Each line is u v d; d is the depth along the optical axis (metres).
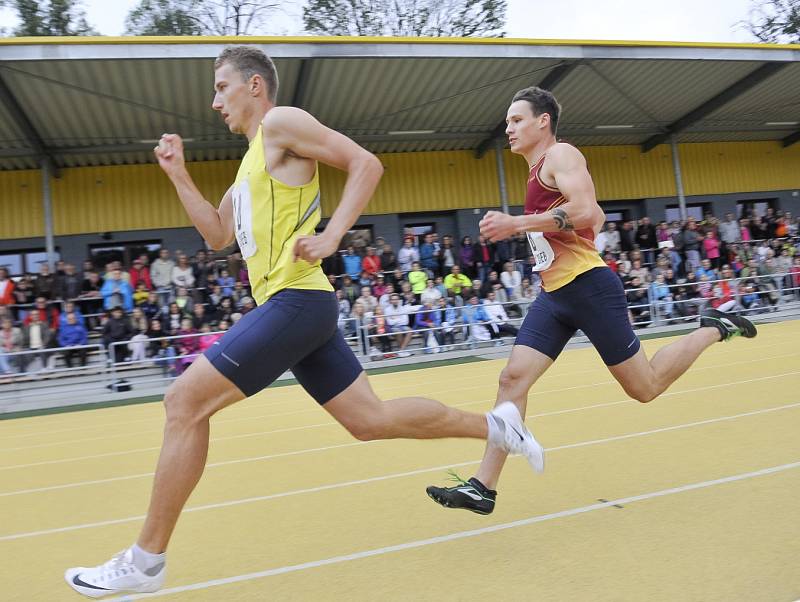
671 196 21.33
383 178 18.61
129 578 2.19
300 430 6.76
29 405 11.34
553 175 3.06
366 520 3.38
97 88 13.16
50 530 3.74
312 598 2.45
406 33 26.91
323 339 2.35
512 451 2.67
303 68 13.48
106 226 16.50
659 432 4.93
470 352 13.80
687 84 17.38
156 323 12.20
